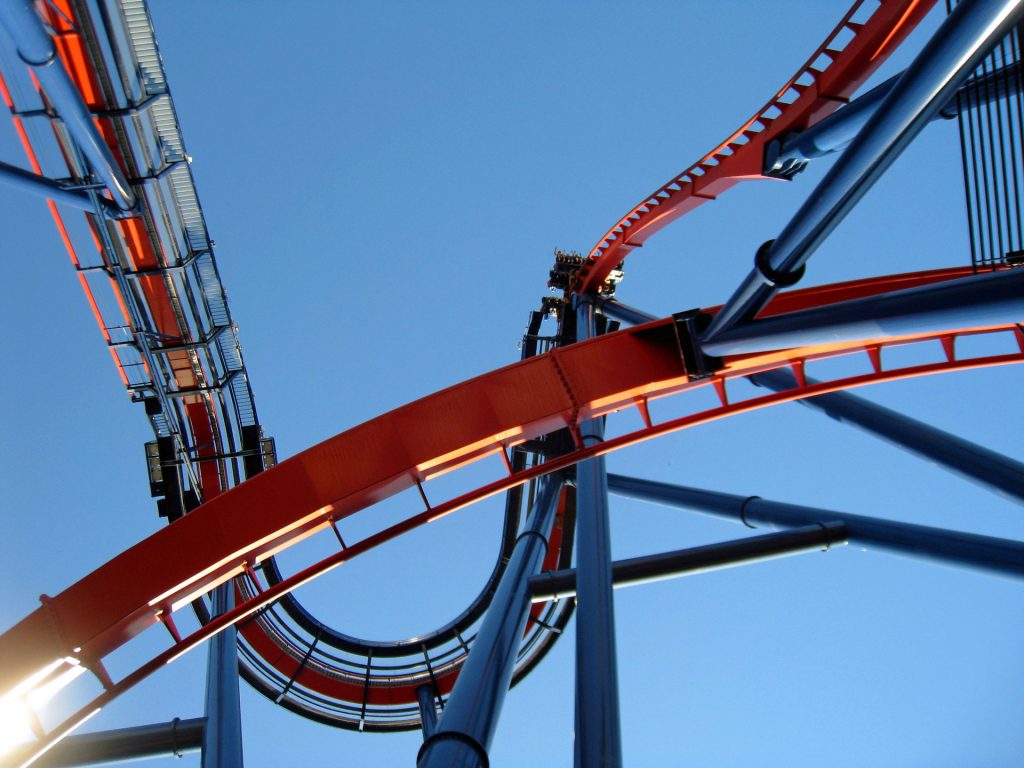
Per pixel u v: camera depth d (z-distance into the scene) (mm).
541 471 13609
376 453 14000
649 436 13523
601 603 15070
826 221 9312
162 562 14164
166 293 19062
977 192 10344
